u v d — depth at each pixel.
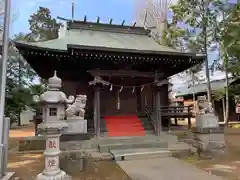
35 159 7.90
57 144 4.80
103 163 7.16
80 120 7.82
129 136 10.08
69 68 11.44
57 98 4.82
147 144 8.75
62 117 5.07
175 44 18.83
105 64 10.41
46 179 4.43
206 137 8.63
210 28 17.23
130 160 7.39
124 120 12.19
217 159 7.51
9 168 6.62
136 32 14.84
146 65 11.09
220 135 8.75
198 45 17.72
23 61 22.88
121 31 14.58
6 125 4.54
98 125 9.89
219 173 5.75
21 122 26.38
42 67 11.54
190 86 26.34
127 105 13.48
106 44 11.68
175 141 9.58
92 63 10.18
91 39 12.47
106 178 5.55
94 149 8.32
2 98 4.38
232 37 11.50
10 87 19.28
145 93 13.71
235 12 13.14
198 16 17.27
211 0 16.50
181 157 7.96
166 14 21.08
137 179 5.31
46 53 9.71
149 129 11.44
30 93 20.36
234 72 15.91
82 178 5.58
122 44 12.12
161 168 6.29
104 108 13.09
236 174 5.62
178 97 28.77
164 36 19.00
